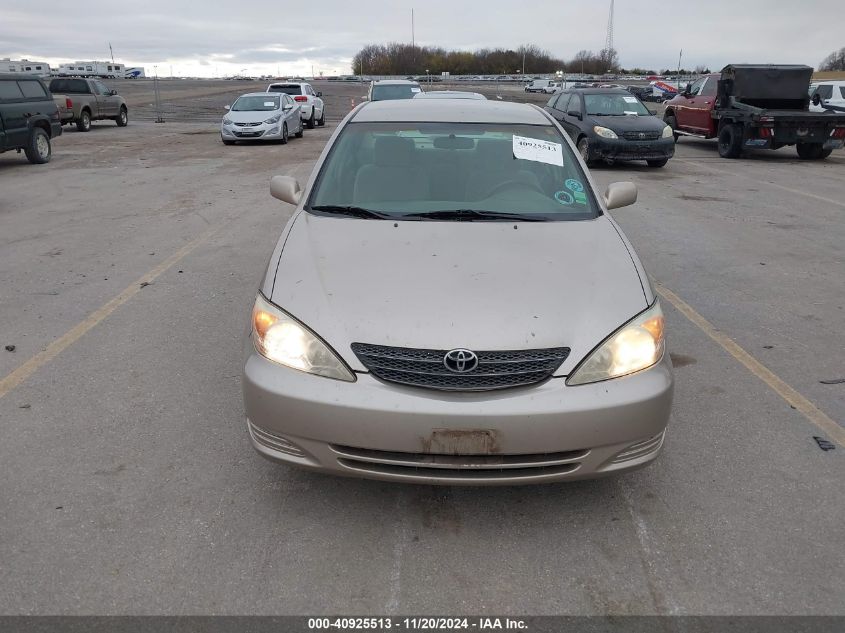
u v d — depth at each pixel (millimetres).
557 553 2746
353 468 2723
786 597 2520
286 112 19844
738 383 4254
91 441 3482
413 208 3713
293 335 2766
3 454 3352
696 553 2750
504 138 4219
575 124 14797
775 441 3584
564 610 2459
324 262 3098
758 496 3115
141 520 2883
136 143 19297
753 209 10016
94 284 6035
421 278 2949
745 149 18125
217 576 2578
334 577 2594
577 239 3395
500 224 3533
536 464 2660
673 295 5965
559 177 3998
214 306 5465
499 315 2736
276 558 2684
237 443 3486
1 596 2453
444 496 3094
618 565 2682
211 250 7199
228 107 19766
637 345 2789
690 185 12273
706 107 18078
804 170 14672
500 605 2477
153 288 5922
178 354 4547
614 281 3012
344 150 4102
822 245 7852
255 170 13625
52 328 4992
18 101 14023
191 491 3090
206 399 3938
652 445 2848
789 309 5645
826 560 2709
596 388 2678
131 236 7859
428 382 2633
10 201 10141
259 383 2766
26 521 2859
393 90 19797
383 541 2797
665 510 3016
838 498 3105
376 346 2670
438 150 4102
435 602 2486
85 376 4215
